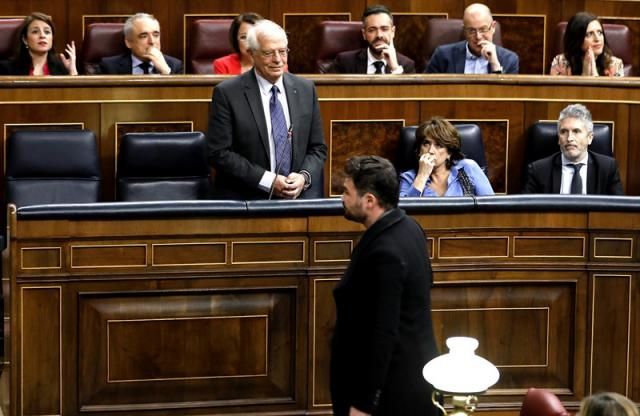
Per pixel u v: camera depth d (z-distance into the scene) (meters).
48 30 10.29
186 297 7.07
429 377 5.68
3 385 8.07
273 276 7.11
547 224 7.26
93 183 9.27
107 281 6.96
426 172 8.66
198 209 6.98
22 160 9.17
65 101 9.56
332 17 11.65
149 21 10.38
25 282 6.89
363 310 5.87
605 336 7.33
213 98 8.33
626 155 10.05
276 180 8.16
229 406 7.12
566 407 7.33
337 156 9.76
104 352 7.01
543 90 9.92
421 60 11.63
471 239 7.24
